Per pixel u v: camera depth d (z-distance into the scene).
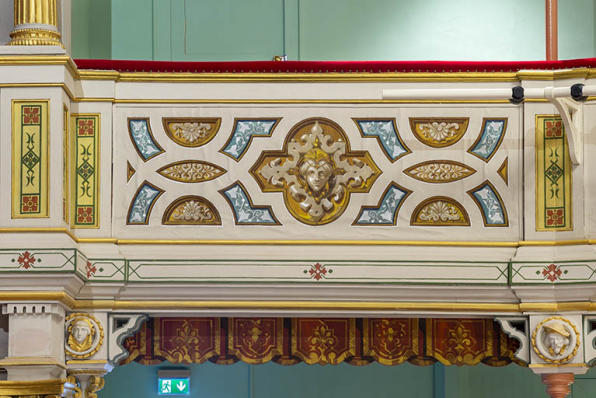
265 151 6.99
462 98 6.56
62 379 6.77
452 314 7.01
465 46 9.64
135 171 6.97
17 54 6.64
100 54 9.46
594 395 10.43
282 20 9.59
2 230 6.55
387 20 9.63
